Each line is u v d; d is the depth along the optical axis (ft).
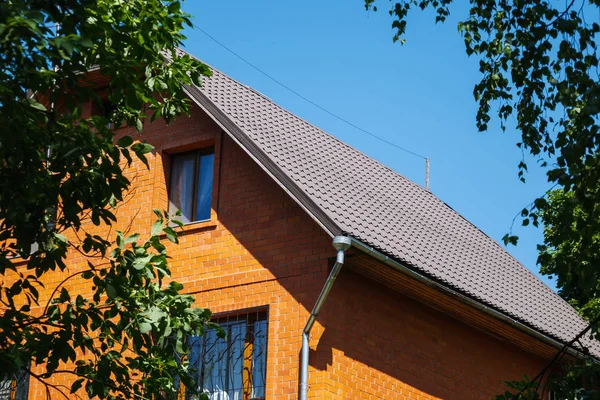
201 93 48.39
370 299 46.68
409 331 48.60
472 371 52.11
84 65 29.07
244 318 46.26
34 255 28.07
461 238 59.21
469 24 33.09
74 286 51.65
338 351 43.96
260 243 46.85
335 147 57.57
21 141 26.63
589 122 25.29
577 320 59.77
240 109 51.65
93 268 29.53
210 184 50.60
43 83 26.61
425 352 49.24
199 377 45.42
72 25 25.77
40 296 52.49
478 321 52.11
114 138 53.16
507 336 54.29
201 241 48.75
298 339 43.91
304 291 44.62
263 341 45.11
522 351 56.59
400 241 48.14
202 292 47.70
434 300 49.11
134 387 30.48
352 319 45.27
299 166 48.34
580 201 25.61
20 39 23.90
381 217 50.11
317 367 43.06
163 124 52.13
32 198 26.30
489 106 32.89
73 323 28.86
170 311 30.35
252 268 46.62
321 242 44.91
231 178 48.98
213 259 48.03
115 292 28.25
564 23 27.96
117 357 29.78
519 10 31.55
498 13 32.91
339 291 44.91
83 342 29.17
